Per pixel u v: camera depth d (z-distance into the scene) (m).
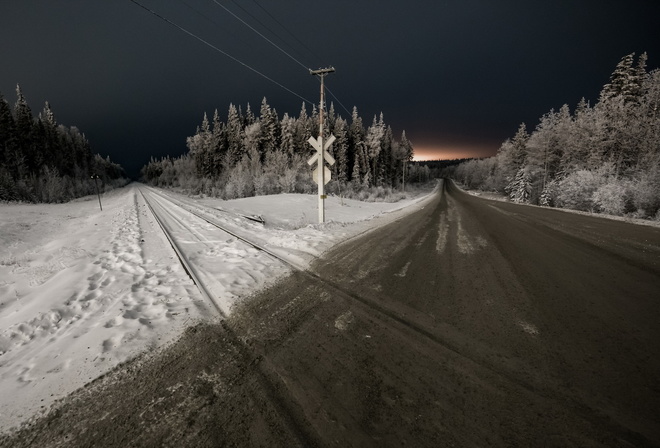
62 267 7.17
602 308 3.84
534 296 4.28
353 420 2.09
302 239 8.71
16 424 2.18
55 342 3.45
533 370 2.59
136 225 13.77
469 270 5.62
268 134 52.94
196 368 2.78
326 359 2.86
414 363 2.75
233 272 5.79
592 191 20.98
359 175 54.88
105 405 2.34
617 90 31.61
